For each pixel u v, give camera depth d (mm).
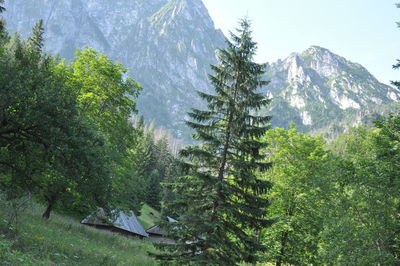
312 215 28438
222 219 15500
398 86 17219
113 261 16859
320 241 26656
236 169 15461
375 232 17344
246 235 15578
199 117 16234
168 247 15367
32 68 16828
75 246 16984
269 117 15562
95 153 16938
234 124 15273
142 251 25797
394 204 17594
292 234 28578
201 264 13945
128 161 28547
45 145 15586
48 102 14758
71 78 25781
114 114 27781
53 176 17750
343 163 18281
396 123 17203
